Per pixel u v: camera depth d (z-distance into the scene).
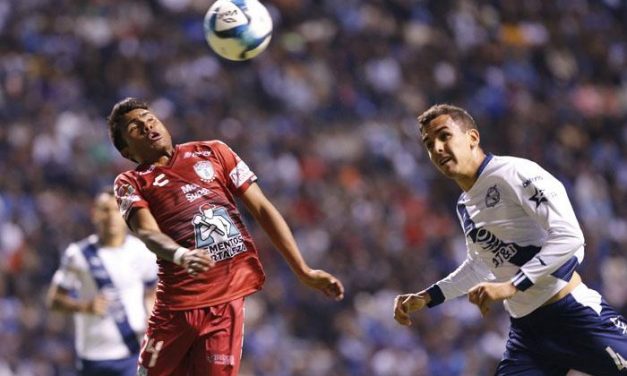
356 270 66.94
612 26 99.69
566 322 25.89
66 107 75.94
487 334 63.75
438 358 62.41
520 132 84.00
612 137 88.44
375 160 78.00
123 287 39.72
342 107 82.88
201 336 25.38
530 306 25.97
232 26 28.45
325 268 67.12
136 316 39.69
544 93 91.06
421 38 91.31
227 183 26.30
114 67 79.94
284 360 60.53
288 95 82.38
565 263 25.00
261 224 26.50
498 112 86.88
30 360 57.81
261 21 28.75
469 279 27.22
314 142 78.31
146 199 25.62
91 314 39.16
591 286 71.56
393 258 68.75
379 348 62.84
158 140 25.94
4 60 78.81
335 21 90.31
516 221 25.55
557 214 24.69
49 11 83.19
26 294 61.66
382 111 83.56
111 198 39.84
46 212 66.31
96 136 73.38
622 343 25.84
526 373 26.45
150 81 80.50
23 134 71.81
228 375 25.28
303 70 84.44
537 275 24.30
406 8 93.06
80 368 39.69
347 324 63.03
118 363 39.34
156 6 86.06
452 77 88.56
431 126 26.06
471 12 95.50
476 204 26.03
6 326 59.00
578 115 88.88
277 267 65.31
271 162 75.31
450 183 77.12
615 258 75.06
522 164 25.33
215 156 26.30
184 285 25.41
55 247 64.69
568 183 81.19
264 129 78.38
